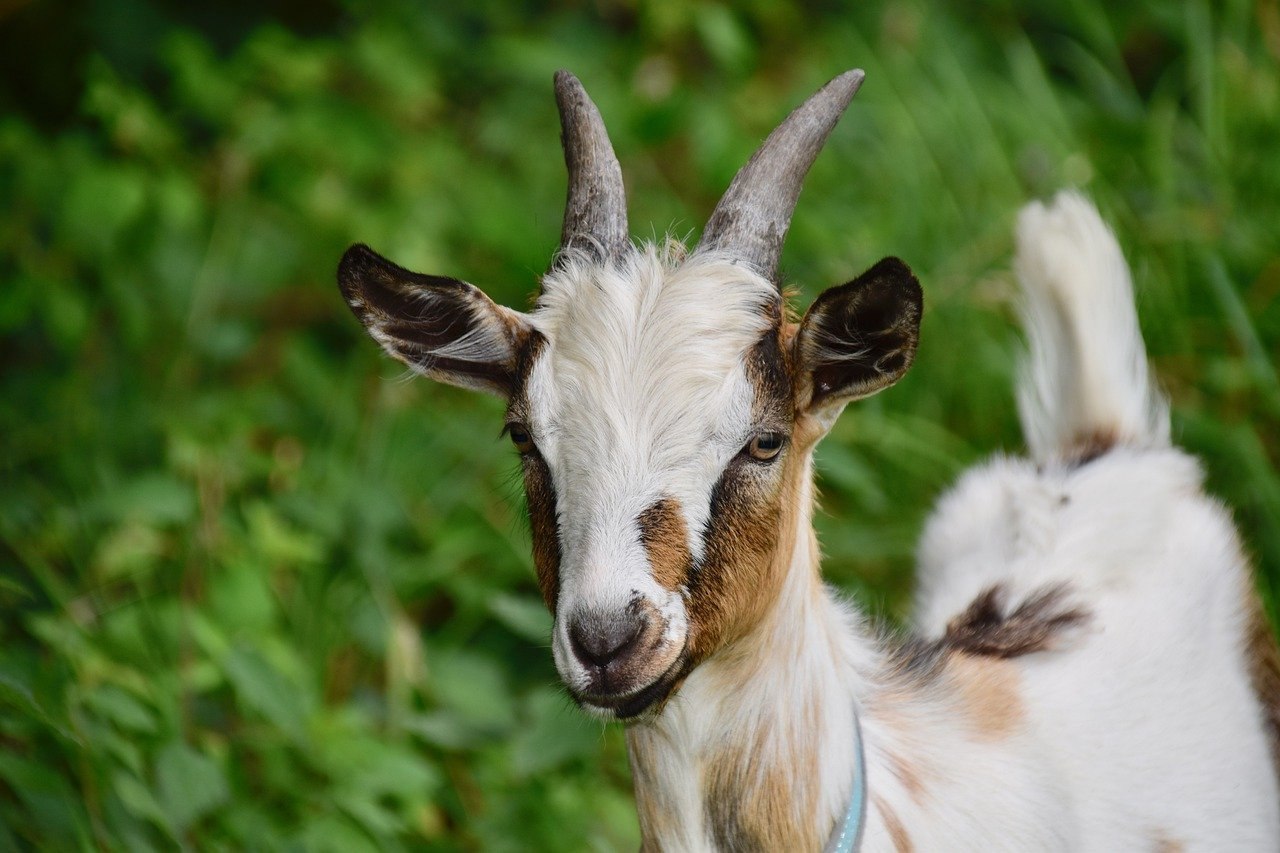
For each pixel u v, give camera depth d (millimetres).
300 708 8711
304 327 13242
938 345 11797
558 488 5867
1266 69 13375
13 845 7332
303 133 13172
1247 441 10305
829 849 6188
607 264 6039
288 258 12953
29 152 12695
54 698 8102
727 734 6133
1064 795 6711
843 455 10367
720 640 5918
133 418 11812
